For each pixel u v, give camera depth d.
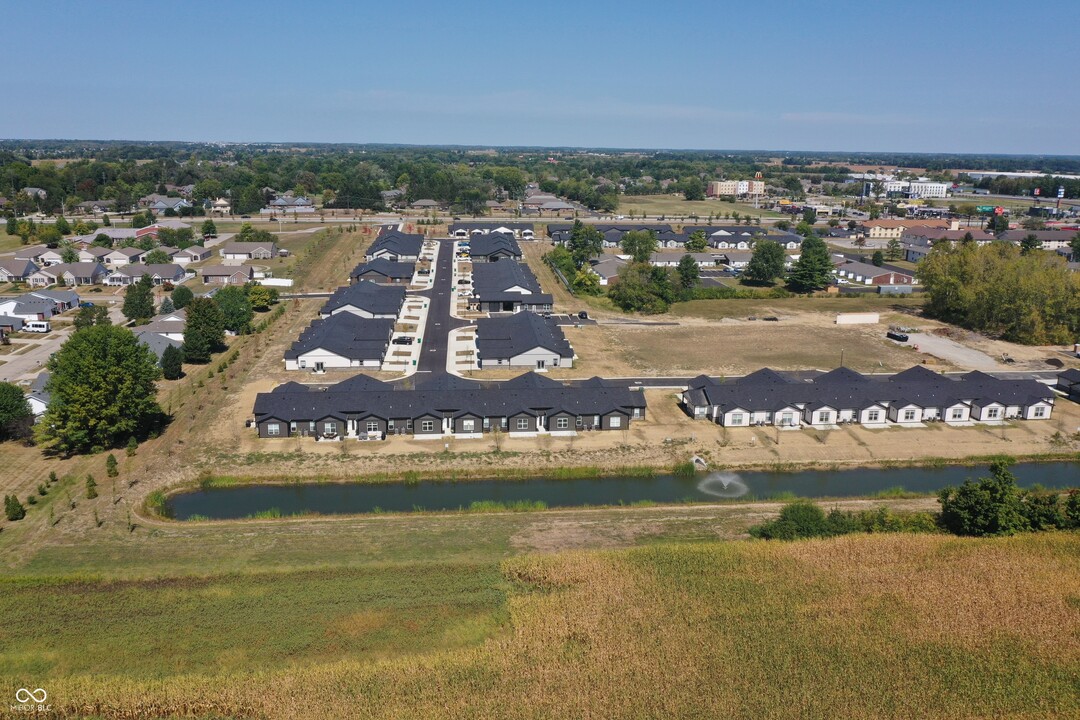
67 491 65.75
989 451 76.06
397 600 51.41
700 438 77.88
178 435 77.12
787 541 58.12
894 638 47.50
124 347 74.38
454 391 79.75
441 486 69.31
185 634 47.75
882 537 58.16
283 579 53.62
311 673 44.19
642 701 42.31
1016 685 43.84
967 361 104.19
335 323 105.56
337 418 76.44
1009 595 51.59
